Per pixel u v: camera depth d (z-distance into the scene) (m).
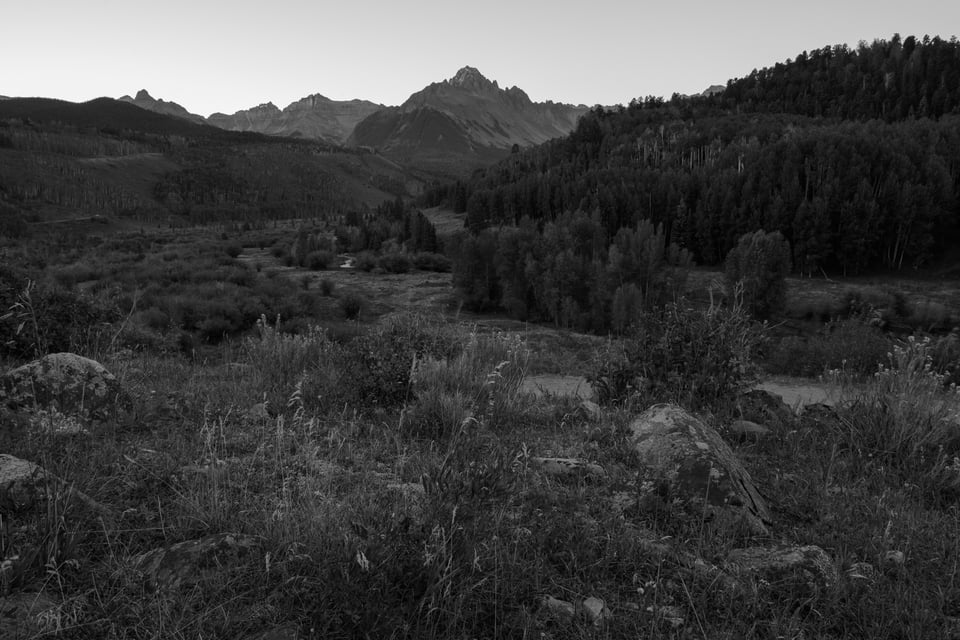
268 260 99.88
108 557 2.93
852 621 2.89
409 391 6.56
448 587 2.56
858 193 100.44
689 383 6.74
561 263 66.81
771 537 3.77
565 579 3.06
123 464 4.11
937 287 90.81
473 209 155.12
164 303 38.81
